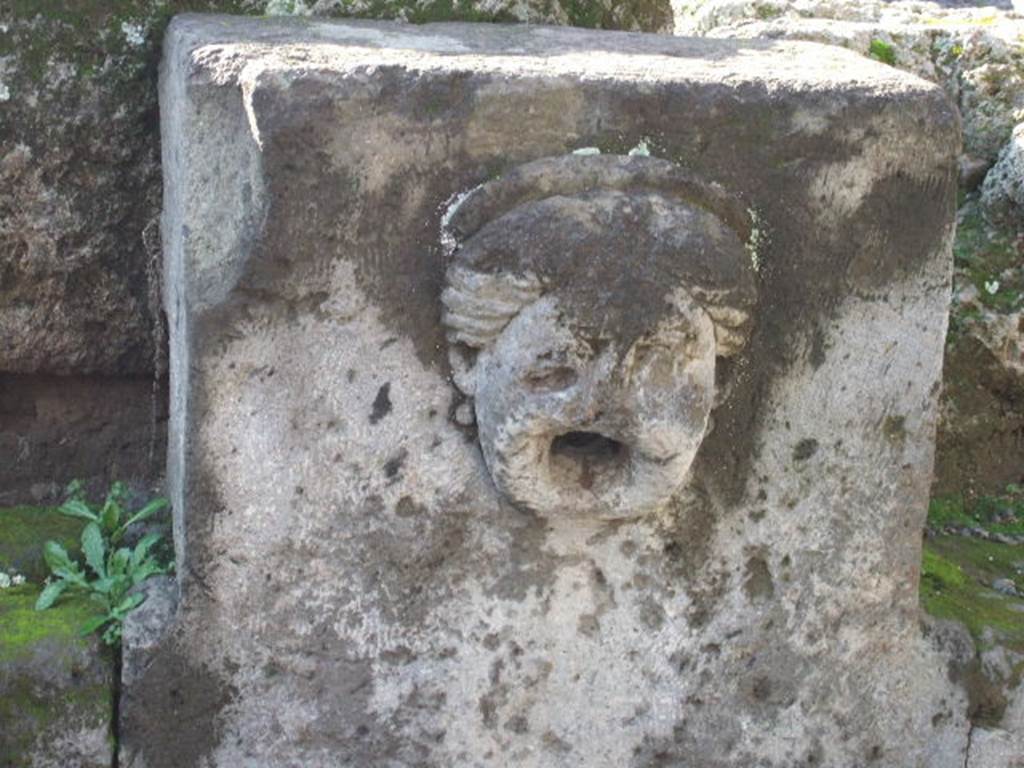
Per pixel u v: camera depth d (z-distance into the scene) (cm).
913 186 203
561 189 192
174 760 204
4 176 232
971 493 284
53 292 238
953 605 230
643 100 194
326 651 204
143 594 207
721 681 213
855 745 219
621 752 212
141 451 250
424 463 201
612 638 209
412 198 193
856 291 205
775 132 198
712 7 353
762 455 208
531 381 190
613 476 198
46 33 228
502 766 210
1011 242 295
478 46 214
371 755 207
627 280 188
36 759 201
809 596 213
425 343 197
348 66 191
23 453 247
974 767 223
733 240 194
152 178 237
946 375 281
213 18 227
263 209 190
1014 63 317
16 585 218
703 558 209
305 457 199
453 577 204
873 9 356
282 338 196
